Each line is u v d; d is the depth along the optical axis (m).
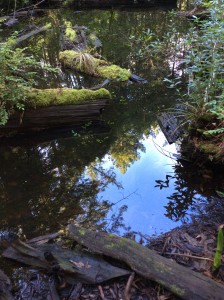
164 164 3.51
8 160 3.70
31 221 2.79
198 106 3.35
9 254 2.32
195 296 1.82
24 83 3.80
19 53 3.95
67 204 3.01
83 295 1.97
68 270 2.06
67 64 6.62
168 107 4.69
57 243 2.43
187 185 3.15
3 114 3.66
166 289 1.93
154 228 2.63
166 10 12.30
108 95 4.23
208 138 3.23
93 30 9.23
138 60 6.75
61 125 4.19
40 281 2.10
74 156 3.77
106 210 2.89
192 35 4.12
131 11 12.51
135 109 4.76
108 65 6.50
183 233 2.47
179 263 2.17
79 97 4.09
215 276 2.02
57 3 13.38
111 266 2.09
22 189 3.24
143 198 3.04
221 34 2.95
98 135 4.16
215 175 3.21
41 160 3.69
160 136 4.03
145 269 1.99
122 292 1.96
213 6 3.33
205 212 2.76
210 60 3.35
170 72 6.04
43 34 9.15
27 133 4.10
